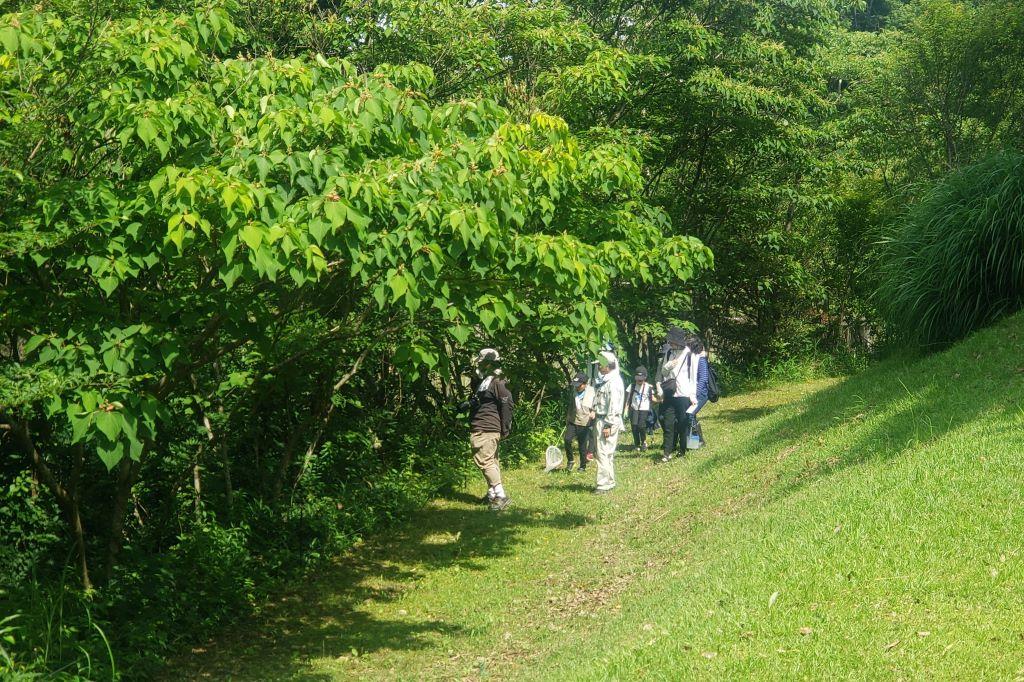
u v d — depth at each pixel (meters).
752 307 24.53
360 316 8.14
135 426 5.29
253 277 5.86
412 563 9.97
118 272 5.41
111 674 6.05
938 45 18.62
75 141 6.27
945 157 19.55
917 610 5.27
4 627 5.95
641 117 18.25
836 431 10.63
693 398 14.05
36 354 6.71
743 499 9.74
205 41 6.79
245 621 8.18
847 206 22.77
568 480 13.90
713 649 5.26
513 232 6.56
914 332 13.24
